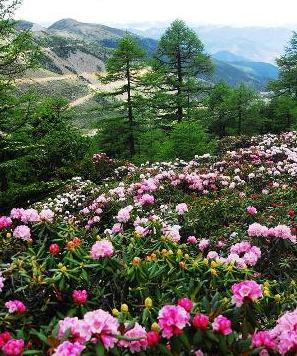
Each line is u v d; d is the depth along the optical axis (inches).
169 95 1380.4
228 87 1710.1
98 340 117.0
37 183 613.9
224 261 209.0
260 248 249.6
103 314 120.0
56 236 208.4
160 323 119.8
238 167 579.8
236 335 127.3
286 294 191.6
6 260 203.5
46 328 141.5
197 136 908.0
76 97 5546.3
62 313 158.2
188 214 363.6
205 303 142.8
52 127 735.7
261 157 646.5
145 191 458.3
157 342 119.3
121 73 1255.5
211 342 120.5
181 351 120.7
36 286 161.3
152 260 189.5
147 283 172.6
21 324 147.6
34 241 214.7
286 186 471.5
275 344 122.3
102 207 430.6
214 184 500.4
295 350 118.0
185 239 343.9
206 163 655.8
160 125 1421.0
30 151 640.4
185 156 902.4
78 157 838.5
